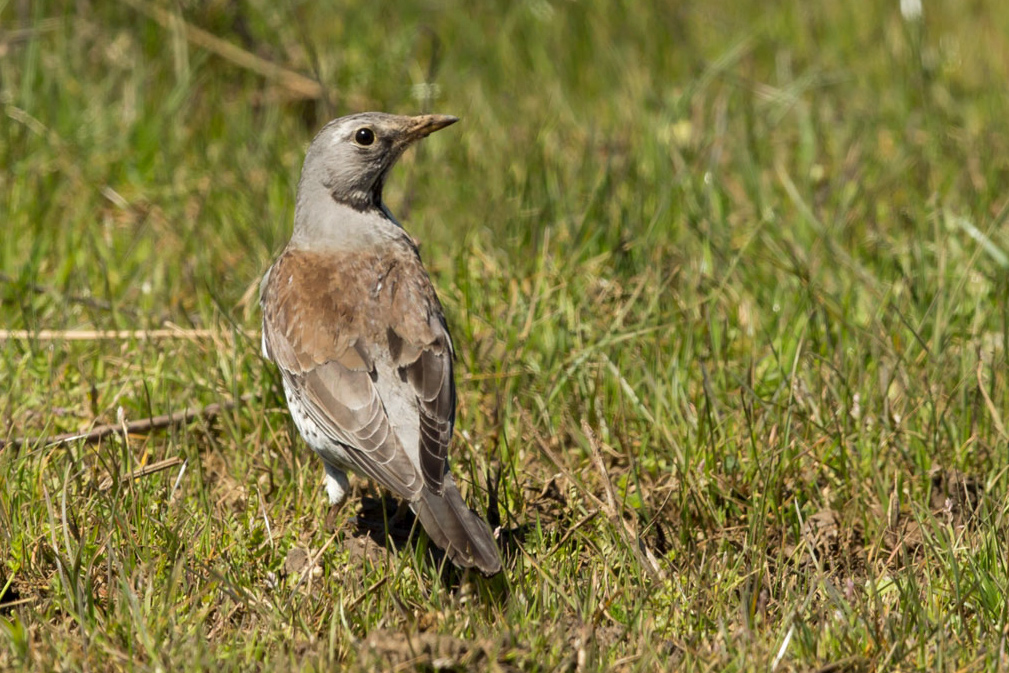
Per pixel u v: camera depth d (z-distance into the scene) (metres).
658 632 10.23
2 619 9.97
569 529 11.49
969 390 13.44
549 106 21.56
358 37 23.34
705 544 11.74
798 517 11.75
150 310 15.75
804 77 22.38
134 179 19.22
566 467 12.20
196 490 12.35
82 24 21.78
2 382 14.05
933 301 14.55
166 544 11.03
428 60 23.92
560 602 10.30
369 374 11.27
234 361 13.59
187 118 20.88
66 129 19.95
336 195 12.34
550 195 17.84
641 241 16.42
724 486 12.48
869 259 16.97
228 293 16.06
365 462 10.89
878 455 12.77
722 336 14.62
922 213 17.72
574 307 15.15
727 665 9.57
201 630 9.83
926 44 24.03
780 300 15.61
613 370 13.61
